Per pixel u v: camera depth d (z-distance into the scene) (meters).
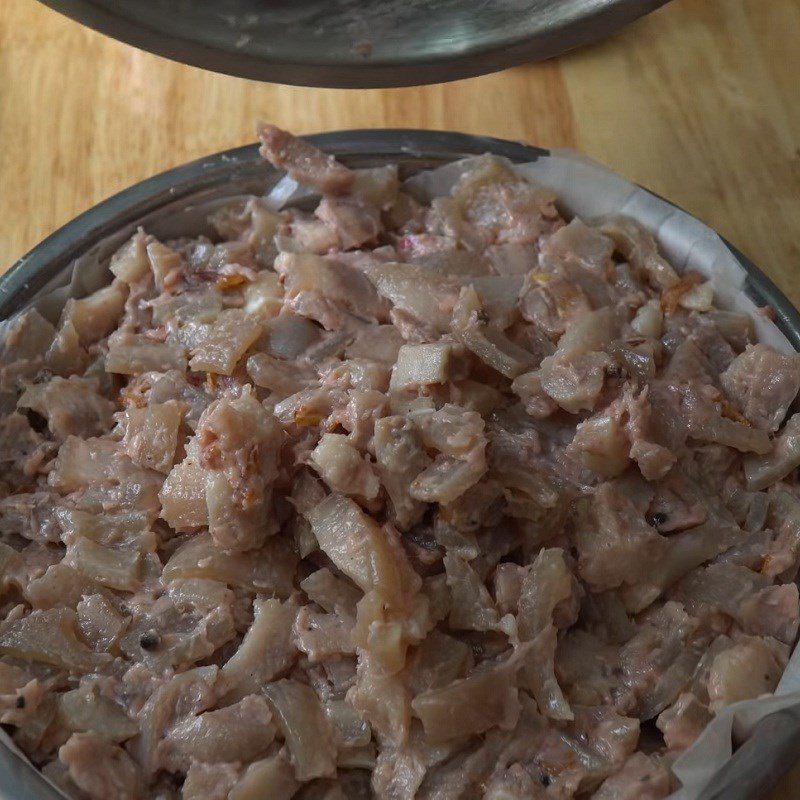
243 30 0.40
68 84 0.58
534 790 0.38
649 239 0.48
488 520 0.42
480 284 0.47
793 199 0.55
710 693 0.40
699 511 0.43
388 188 0.49
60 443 0.45
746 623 0.41
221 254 0.49
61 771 0.39
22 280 0.46
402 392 0.43
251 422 0.41
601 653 0.41
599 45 0.60
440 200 0.50
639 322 0.46
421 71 0.41
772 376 0.44
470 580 0.41
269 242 0.49
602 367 0.43
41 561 0.43
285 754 0.39
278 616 0.40
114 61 0.59
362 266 0.47
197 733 0.39
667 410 0.43
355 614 0.40
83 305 0.47
